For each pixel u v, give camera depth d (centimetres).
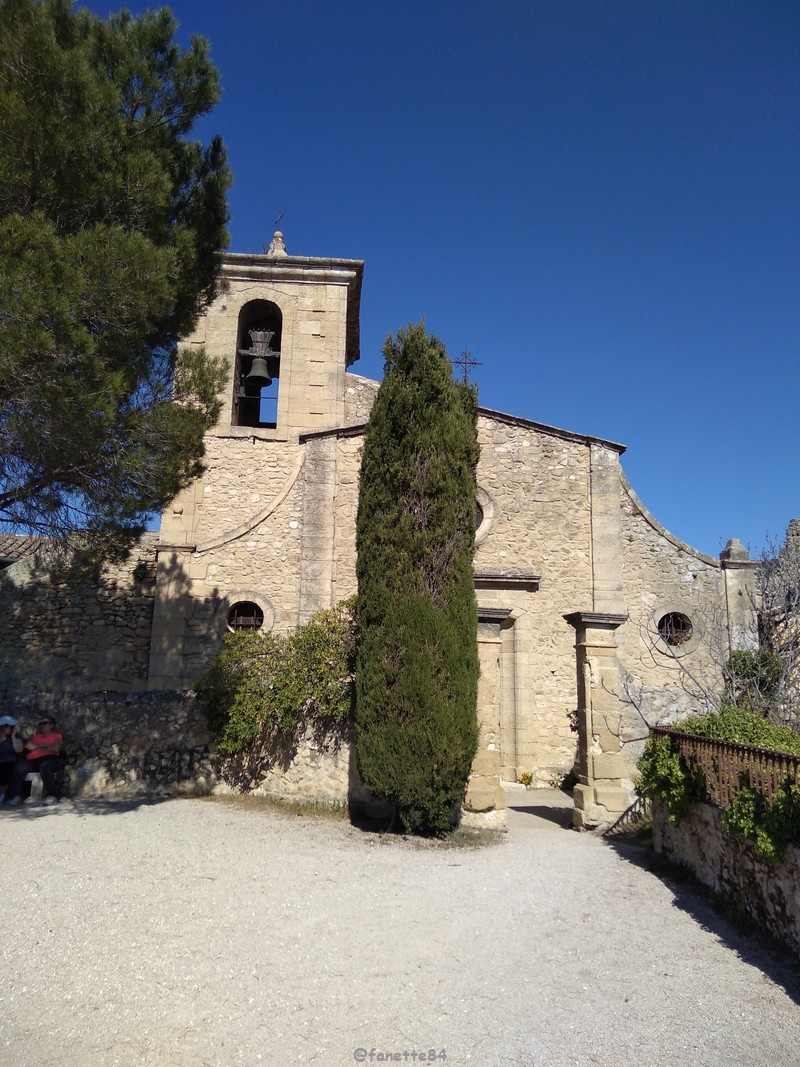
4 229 721
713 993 470
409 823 882
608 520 1497
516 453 1528
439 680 891
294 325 1733
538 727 1416
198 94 933
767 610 1130
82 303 751
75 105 785
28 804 970
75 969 464
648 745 826
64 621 1403
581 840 917
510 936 552
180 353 967
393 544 936
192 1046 387
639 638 1445
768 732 700
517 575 1448
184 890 614
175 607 1397
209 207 998
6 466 820
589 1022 427
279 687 1025
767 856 536
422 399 968
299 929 540
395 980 466
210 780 1065
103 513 860
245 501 1583
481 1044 398
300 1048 388
